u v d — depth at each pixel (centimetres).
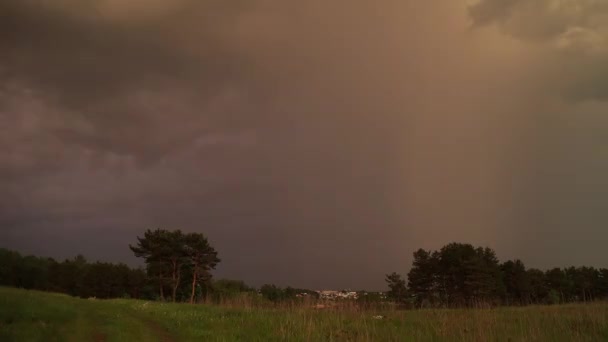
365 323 2155
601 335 1823
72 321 1731
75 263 9606
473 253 6500
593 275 7738
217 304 3322
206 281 7225
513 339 1762
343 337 1864
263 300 3359
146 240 7150
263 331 1962
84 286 8844
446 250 6656
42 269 9394
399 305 3092
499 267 7181
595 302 3131
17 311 1689
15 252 9231
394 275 6819
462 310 2870
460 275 6475
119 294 8806
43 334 1416
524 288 7156
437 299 6216
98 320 1905
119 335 1606
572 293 7400
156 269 6975
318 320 2295
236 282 8169
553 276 7538
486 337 1803
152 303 3400
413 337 1906
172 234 7131
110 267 9050
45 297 2397
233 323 2202
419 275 6788
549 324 2044
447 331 1966
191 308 2978
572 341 1716
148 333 1805
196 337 1805
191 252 7219
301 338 1812
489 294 6131
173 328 2014
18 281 9044
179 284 7381
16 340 1302
